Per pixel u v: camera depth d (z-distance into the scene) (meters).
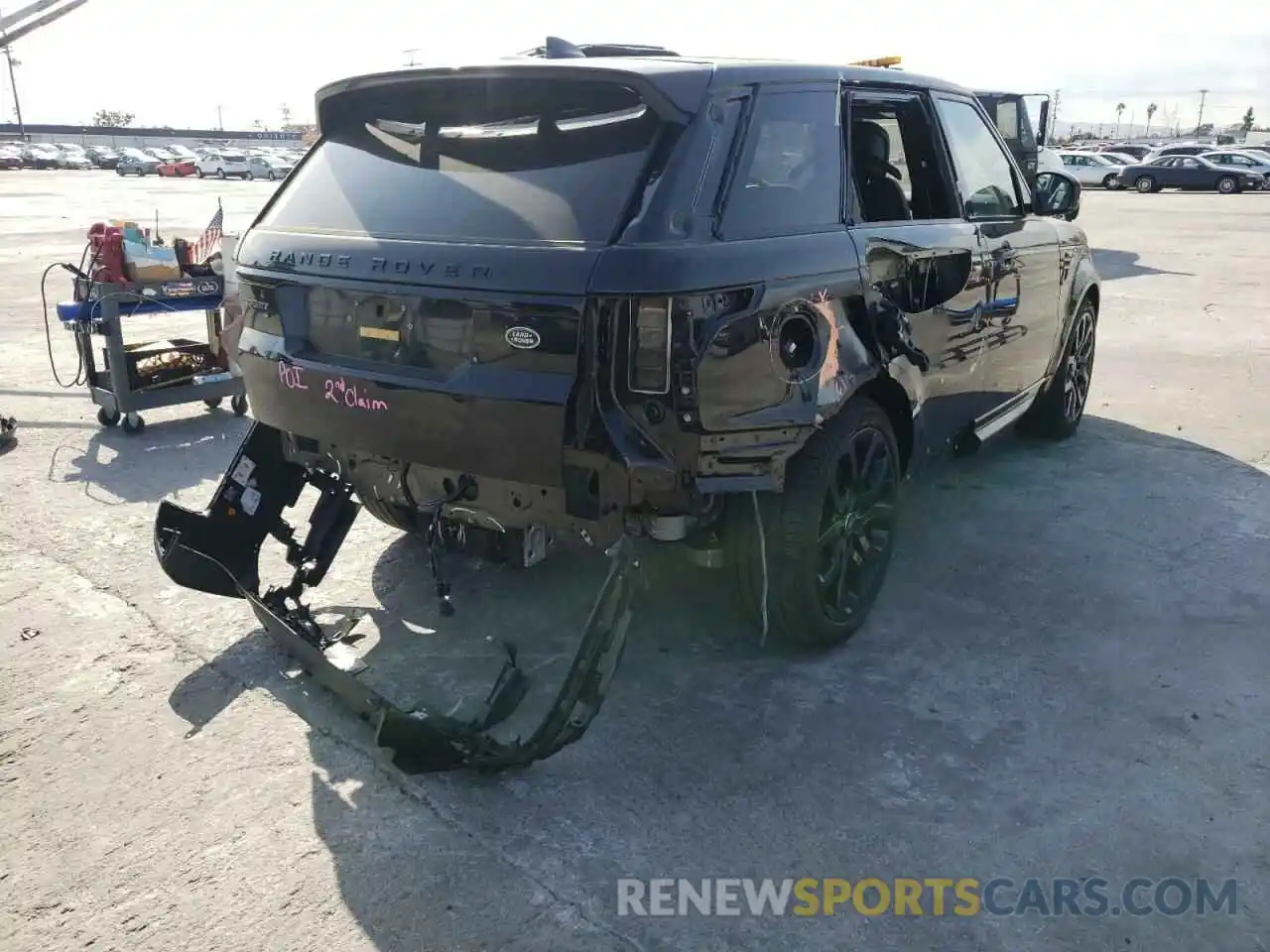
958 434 4.43
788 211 3.20
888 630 3.85
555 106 3.08
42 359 8.52
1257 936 2.40
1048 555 4.50
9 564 4.41
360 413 3.12
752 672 3.55
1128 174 36.78
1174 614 3.96
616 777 2.99
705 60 3.23
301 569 3.89
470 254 2.86
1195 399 7.13
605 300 2.68
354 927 2.43
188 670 3.58
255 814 2.84
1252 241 17.39
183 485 5.48
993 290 4.45
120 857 2.67
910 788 2.93
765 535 3.30
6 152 65.88
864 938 2.40
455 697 3.40
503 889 2.56
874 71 3.82
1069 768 3.02
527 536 3.14
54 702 3.37
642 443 2.76
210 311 6.79
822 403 3.16
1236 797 2.88
